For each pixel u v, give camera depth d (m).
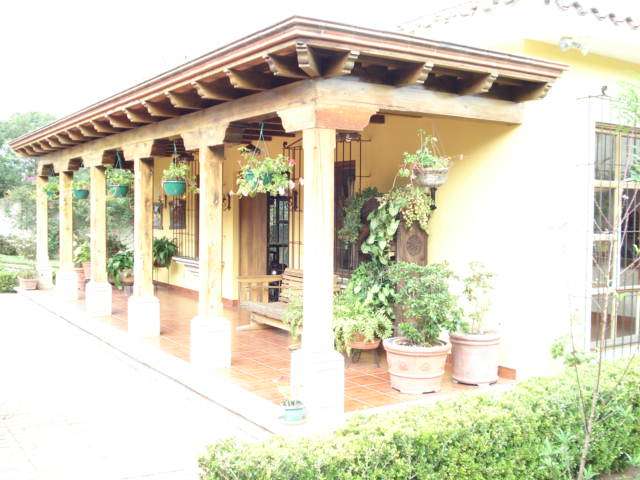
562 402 4.06
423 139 7.06
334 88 5.00
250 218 10.10
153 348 7.48
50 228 17.62
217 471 3.15
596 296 6.71
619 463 4.42
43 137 10.60
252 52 4.82
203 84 5.72
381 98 5.25
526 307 6.11
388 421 3.72
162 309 10.49
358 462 3.30
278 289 10.11
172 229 12.76
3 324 9.70
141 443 4.80
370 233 6.99
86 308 10.03
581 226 6.51
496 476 3.74
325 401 4.95
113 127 8.56
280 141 9.52
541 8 5.91
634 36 6.49
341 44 4.53
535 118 6.16
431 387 5.67
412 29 7.43
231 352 7.19
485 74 5.40
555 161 6.31
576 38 6.17
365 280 6.80
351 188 8.23
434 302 5.56
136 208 8.18
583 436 4.01
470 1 6.81
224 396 5.59
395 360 5.71
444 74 5.43
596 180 6.68
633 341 7.13
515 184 6.14
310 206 4.98
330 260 5.03
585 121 6.56
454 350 6.06
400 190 6.71
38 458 4.51
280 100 5.31
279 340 7.99
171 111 6.93
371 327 6.26
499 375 6.29
